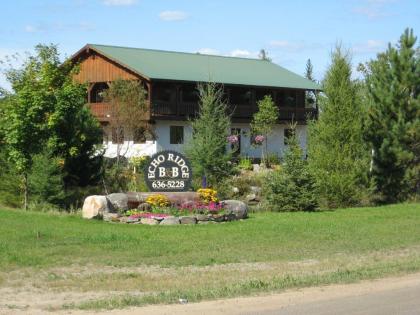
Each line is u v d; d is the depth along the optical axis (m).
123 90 40.16
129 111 39.28
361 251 14.85
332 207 25.56
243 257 13.80
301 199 23.38
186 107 43.53
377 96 27.52
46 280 11.17
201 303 9.17
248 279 11.24
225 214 19.77
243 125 46.94
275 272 12.09
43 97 22.70
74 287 10.63
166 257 13.64
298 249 14.95
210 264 13.02
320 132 26.50
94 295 10.05
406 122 27.23
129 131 39.62
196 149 28.17
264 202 24.53
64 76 23.86
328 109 26.39
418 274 11.71
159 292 10.14
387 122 27.28
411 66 27.28
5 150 24.17
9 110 22.78
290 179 23.62
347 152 26.11
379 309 8.73
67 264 12.61
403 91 27.23
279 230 17.64
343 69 26.45
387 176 27.52
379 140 27.34
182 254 14.02
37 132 22.92
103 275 11.67
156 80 41.47
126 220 18.97
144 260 13.26
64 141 23.45
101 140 25.70
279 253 14.38
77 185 24.62
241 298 9.52
